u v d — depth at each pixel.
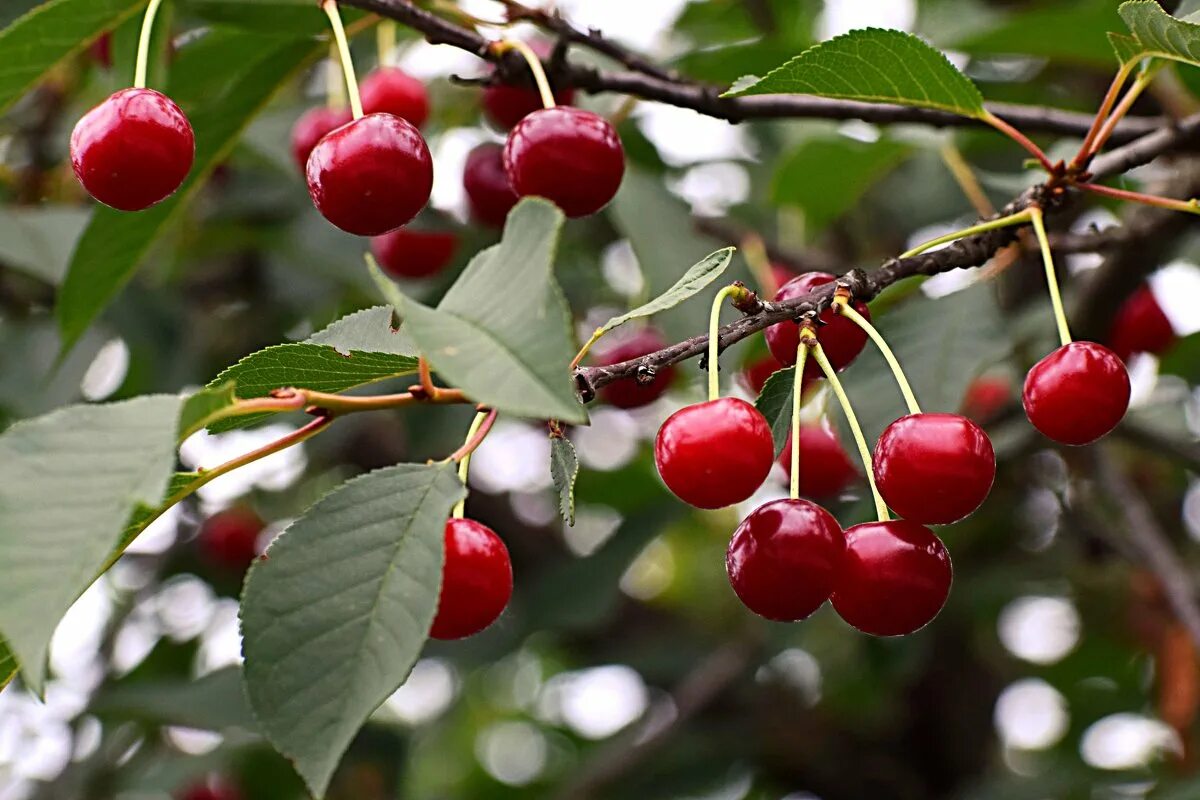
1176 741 6.00
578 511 6.54
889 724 6.47
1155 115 4.77
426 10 3.27
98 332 5.15
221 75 3.87
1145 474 6.39
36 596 1.67
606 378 2.36
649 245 4.38
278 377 2.29
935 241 2.79
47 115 5.71
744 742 6.50
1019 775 6.04
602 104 4.71
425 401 2.21
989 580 6.05
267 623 2.00
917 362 3.88
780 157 5.32
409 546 2.05
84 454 1.80
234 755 5.72
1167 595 4.64
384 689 1.93
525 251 1.91
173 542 6.41
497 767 8.95
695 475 2.25
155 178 2.54
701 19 5.96
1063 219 4.64
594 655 6.93
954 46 4.27
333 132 2.58
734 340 2.44
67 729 5.87
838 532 2.32
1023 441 4.77
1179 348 5.50
